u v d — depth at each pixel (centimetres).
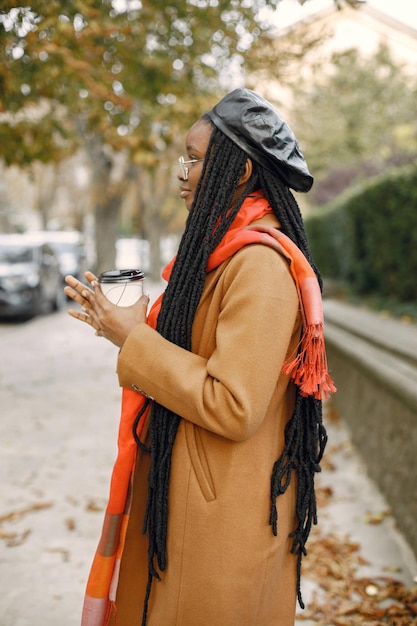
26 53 426
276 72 565
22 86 551
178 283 150
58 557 315
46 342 1016
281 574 155
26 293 1196
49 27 396
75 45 464
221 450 143
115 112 631
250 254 141
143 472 158
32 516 361
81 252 1728
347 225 1031
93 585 157
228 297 141
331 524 361
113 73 564
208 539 142
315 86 1880
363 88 1886
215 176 150
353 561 315
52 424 550
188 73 597
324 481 433
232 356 135
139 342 144
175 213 2809
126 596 157
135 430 151
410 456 337
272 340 136
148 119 637
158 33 553
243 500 143
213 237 148
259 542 144
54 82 537
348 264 1080
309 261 156
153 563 150
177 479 145
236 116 148
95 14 412
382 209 829
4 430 529
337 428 557
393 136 2039
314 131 1875
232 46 539
